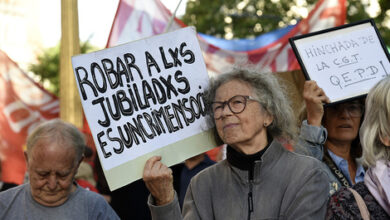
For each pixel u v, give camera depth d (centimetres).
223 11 1798
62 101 511
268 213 231
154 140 254
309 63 294
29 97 609
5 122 596
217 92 247
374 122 212
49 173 229
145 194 458
